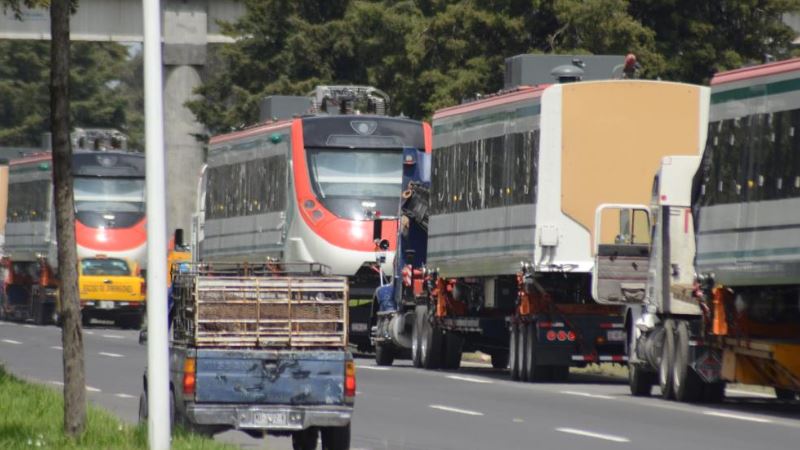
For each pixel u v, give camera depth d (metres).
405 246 127.06
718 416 78.38
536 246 102.88
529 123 104.56
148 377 57.19
